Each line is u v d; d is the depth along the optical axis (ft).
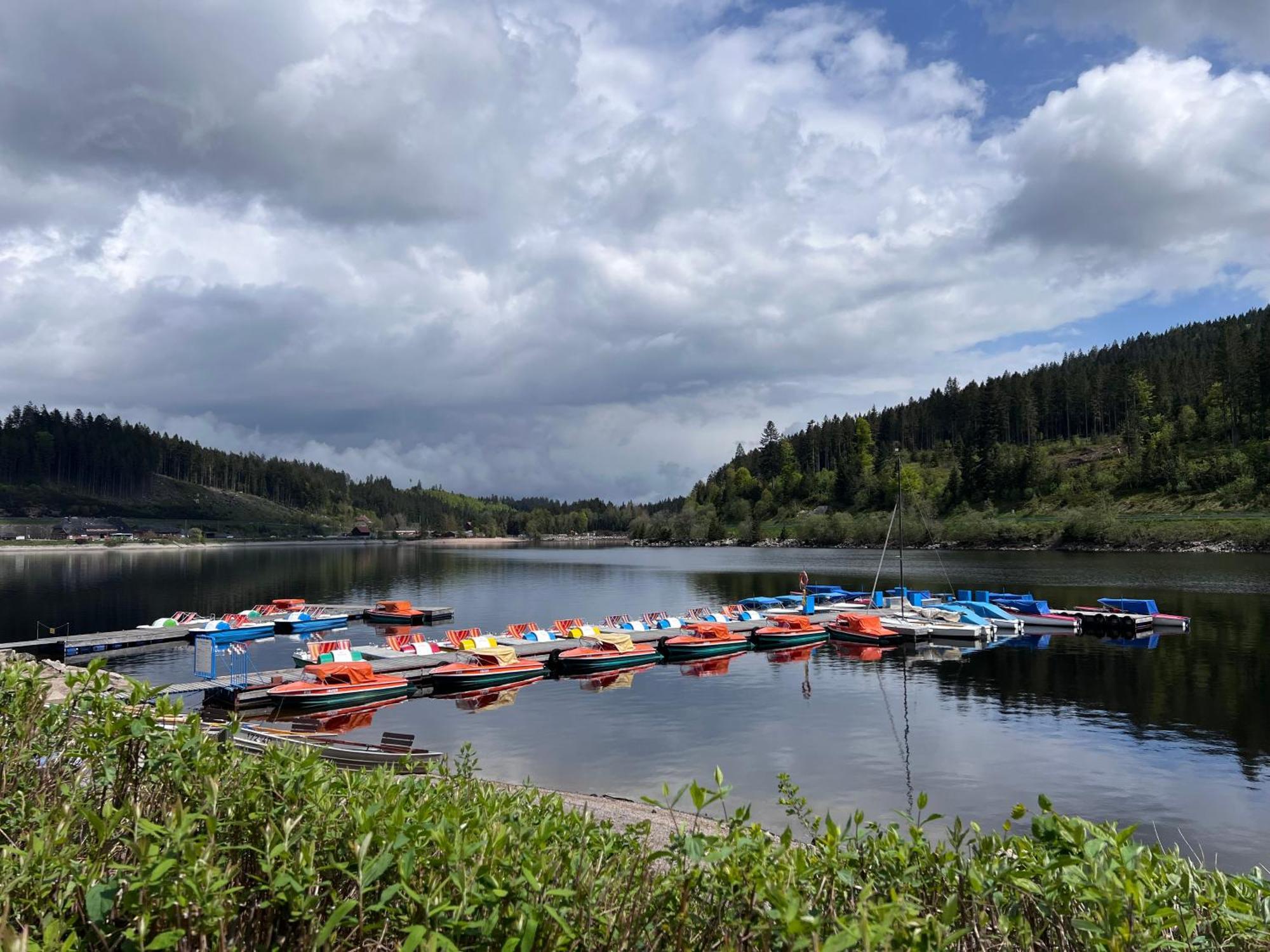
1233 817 65.21
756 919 12.16
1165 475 474.90
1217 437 510.58
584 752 84.74
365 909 12.39
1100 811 66.59
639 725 97.40
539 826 15.23
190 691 105.50
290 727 96.07
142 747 16.76
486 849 13.10
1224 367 540.52
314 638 174.19
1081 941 12.92
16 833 15.60
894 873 14.07
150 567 426.10
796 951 10.30
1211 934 13.89
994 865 14.10
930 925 11.10
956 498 574.15
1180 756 81.97
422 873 13.08
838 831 13.73
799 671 135.33
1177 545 394.32
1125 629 168.14
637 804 64.69
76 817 16.06
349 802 15.20
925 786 72.95
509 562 498.28
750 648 158.92
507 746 87.35
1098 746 85.71
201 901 10.93
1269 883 15.23
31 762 17.57
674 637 158.40
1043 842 13.52
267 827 13.42
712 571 388.57
